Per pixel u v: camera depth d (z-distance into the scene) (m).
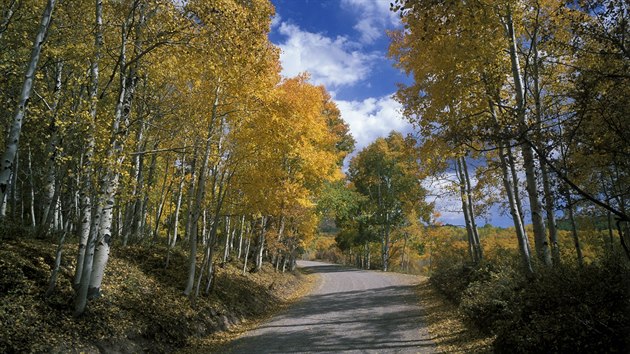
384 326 11.05
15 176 13.09
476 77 9.15
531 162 8.28
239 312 13.61
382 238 36.56
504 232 34.88
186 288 11.67
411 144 12.14
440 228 32.00
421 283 21.84
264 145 12.21
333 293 19.67
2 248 8.59
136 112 11.06
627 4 5.62
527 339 6.00
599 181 10.66
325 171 18.36
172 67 9.45
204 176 11.93
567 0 6.51
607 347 5.34
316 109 15.62
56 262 7.78
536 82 9.41
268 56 9.34
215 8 7.70
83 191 7.88
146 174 18.77
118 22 8.91
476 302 9.37
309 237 25.91
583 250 18.23
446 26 6.52
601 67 6.18
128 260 12.29
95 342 7.28
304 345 9.23
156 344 8.59
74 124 7.59
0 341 5.92
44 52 9.38
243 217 19.47
